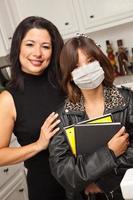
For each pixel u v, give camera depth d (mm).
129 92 1018
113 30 2783
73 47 951
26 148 1183
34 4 2693
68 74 980
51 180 1275
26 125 1257
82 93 1003
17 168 2383
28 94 1256
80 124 924
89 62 958
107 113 969
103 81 1013
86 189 944
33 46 1197
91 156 875
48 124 1063
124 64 2771
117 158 869
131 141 940
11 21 2734
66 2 2600
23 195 2453
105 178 896
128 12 2463
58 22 2684
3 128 1231
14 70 1269
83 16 2600
